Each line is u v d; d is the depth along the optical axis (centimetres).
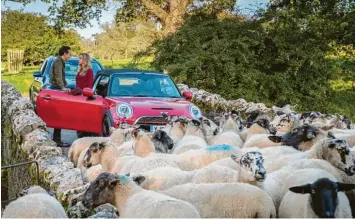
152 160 770
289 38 2344
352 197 655
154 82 1267
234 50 2302
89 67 1318
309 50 2291
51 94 1269
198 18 2612
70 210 611
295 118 1157
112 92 1225
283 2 2448
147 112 1120
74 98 1245
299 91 2320
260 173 615
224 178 651
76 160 1006
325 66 2297
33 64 3588
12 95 1327
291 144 903
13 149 1095
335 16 2284
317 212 538
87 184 679
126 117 1116
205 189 591
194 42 2366
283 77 2259
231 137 1009
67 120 1253
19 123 1046
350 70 2333
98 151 839
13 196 1049
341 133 976
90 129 1224
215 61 2259
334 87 2402
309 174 621
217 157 799
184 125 1084
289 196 596
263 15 2434
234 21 2445
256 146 933
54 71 1323
